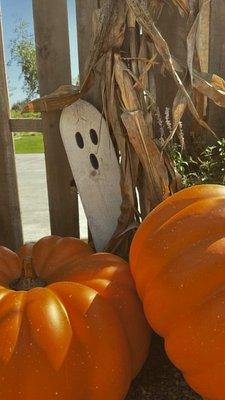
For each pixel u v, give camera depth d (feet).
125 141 7.22
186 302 4.57
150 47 6.88
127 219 7.37
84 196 7.82
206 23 7.63
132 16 6.69
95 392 4.66
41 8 7.73
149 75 7.06
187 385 5.47
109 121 7.35
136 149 6.94
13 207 8.86
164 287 4.76
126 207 7.33
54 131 8.36
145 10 6.35
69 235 8.94
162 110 8.21
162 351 6.15
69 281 5.47
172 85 8.11
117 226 7.50
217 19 7.86
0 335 4.53
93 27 7.00
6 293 5.08
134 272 5.39
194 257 4.68
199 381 4.58
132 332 5.17
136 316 5.29
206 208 5.06
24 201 15.70
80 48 7.86
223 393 4.39
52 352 4.48
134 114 6.78
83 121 7.75
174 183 7.09
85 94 7.97
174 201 5.40
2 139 8.44
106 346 4.74
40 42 7.90
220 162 7.76
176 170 7.27
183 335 4.54
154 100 6.95
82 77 7.98
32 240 10.98
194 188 5.56
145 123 6.88
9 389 4.35
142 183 7.59
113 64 6.94
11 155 8.55
